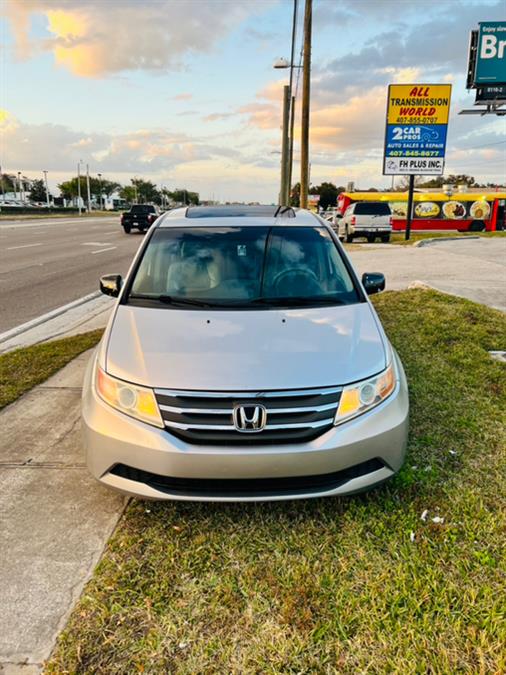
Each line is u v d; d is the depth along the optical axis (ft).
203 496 8.07
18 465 10.93
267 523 8.84
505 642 6.48
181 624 6.87
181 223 13.19
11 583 7.60
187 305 10.50
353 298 10.98
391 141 62.34
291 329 9.46
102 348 9.35
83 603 7.21
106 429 8.29
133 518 9.02
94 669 6.24
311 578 7.61
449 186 105.29
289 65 69.21
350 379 8.29
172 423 8.00
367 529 8.66
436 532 8.53
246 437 7.88
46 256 52.90
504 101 75.46
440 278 35.09
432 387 14.66
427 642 6.51
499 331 20.24
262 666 6.26
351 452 8.10
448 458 10.85
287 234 12.68
